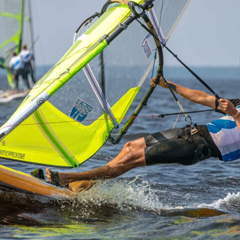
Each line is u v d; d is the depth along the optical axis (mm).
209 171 27500
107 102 20906
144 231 16859
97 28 20141
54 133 19953
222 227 17219
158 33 21656
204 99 20078
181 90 20594
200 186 24234
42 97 18469
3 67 84438
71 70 18859
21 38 85375
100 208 19672
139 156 20219
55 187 20406
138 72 21656
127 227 17344
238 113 19750
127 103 21531
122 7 20281
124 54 21141
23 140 19500
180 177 25891
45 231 16688
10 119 18656
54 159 20359
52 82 18719
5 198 19562
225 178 25938
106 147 33375
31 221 17688
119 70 21125
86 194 20750
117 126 21328
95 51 19000
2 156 19250
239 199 21812
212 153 20109
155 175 26094
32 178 20297
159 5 21406
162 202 21062
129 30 21047
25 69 80812
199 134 20031
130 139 36469
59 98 19797
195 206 20547
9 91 83312
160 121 48375
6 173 19688
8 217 17891
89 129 20688
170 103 74812
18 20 85062
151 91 21594
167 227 17297
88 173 20297
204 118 53188
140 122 46688
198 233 16656
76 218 18359
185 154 19969
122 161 20328
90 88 20469
